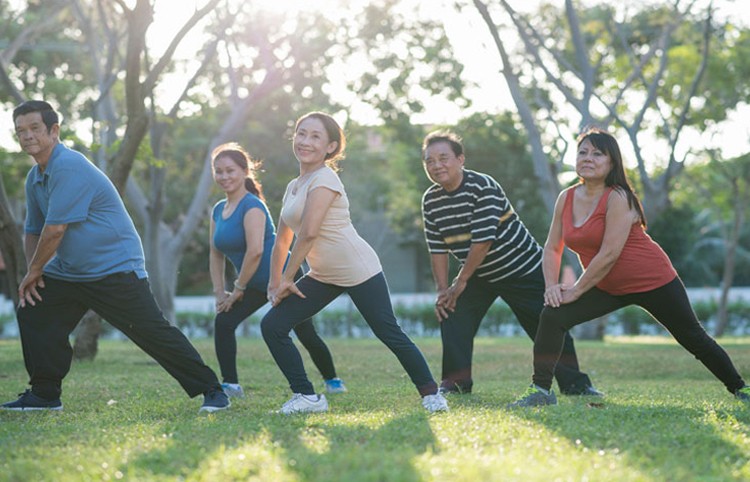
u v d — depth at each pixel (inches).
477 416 186.7
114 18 579.8
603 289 225.5
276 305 215.9
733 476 135.1
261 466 134.8
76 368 389.4
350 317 1079.6
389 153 1256.2
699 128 821.9
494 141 1245.1
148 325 218.4
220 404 220.4
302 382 213.6
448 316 276.2
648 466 139.5
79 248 215.6
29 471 138.9
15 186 818.8
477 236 261.4
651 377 381.4
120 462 142.4
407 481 123.6
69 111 884.6
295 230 218.5
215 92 721.0
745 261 1829.5
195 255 1551.4
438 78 655.8
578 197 227.8
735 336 1032.2
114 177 398.0
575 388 271.7
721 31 802.2
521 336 1003.3
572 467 134.1
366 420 184.5
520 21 734.5
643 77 772.6
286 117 908.6
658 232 1504.7
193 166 1112.2
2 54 653.3
